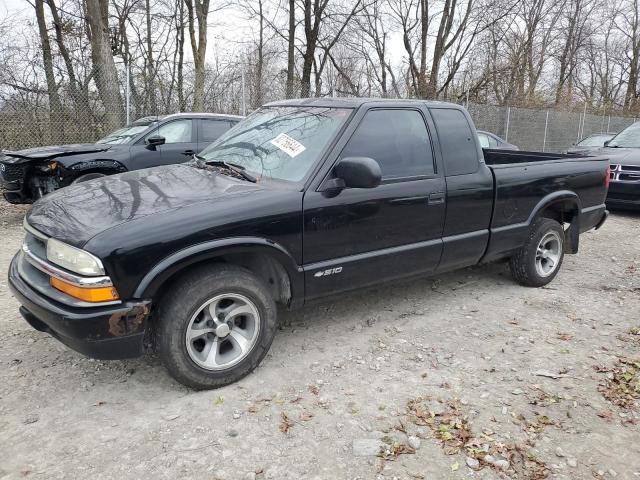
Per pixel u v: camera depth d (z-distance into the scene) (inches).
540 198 196.7
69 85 430.3
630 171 353.4
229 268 126.0
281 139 154.2
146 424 114.2
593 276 223.9
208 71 515.2
